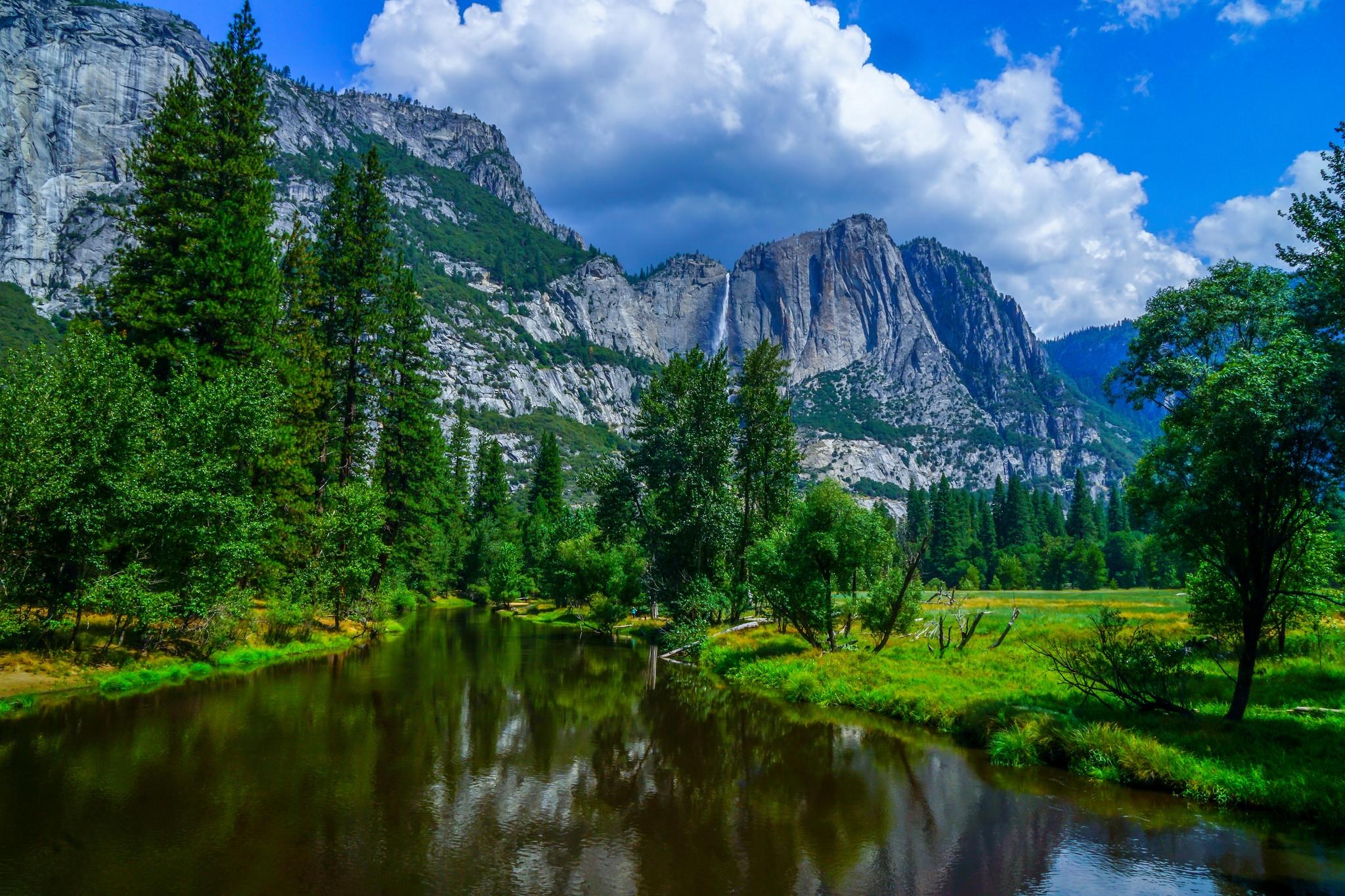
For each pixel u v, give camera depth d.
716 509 41.91
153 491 20.92
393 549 45.66
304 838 10.12
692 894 8.62
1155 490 21.02
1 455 18.44
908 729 18.36
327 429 35.69
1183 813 11.78
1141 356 28.03
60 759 13.43
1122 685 17.52
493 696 22.17
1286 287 24.64
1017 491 140.12
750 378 43.88
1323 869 9.50
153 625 22.80
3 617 18.56
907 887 8.95
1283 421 13.19
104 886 8.38
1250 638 14.79
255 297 28.80
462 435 97.06
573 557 53.25
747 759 15.25
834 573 28.44
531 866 9.37
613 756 15.36
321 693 21.17
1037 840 10.59
